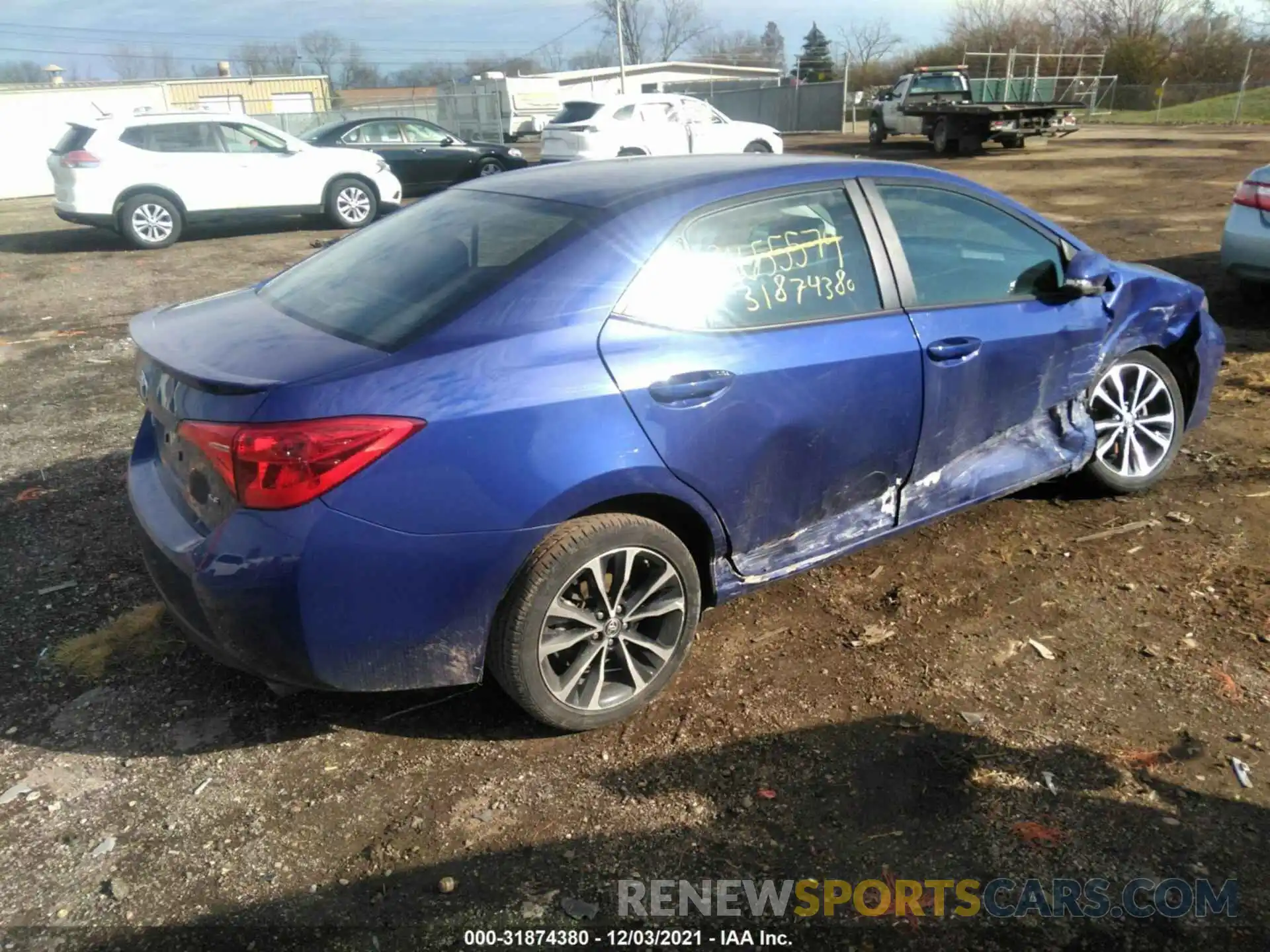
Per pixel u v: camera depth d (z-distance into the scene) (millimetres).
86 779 2748
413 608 2553
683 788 2691
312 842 2516
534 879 2395
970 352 3479
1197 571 3764
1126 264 4383
